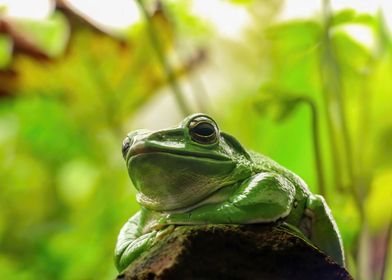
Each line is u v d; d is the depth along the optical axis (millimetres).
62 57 585
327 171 585
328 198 543
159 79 603
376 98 589
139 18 593
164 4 608
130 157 414
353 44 578
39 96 621
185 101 601
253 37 633
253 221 403
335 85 554
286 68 605
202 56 618
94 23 579
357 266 538
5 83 592
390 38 584
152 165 411
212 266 388
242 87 642
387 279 600
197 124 417
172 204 415
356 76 584
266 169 422
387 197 568
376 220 563
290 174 426
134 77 599
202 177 413
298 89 600
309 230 421
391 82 587
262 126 609
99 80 595
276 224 407
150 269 386
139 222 429
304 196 421
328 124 553
